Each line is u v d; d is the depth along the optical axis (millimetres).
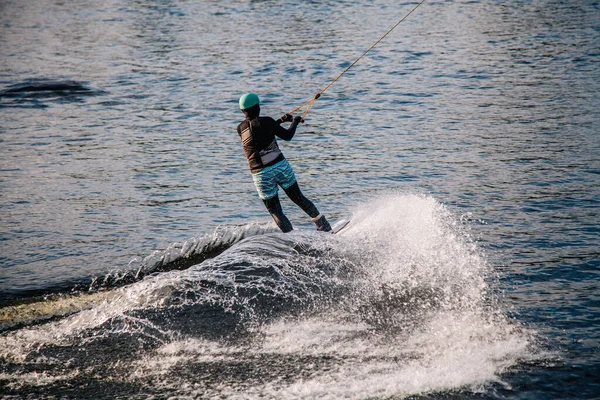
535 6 125125
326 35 105062
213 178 43656
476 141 49344
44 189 42281
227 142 52906
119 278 28531
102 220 36344
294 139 52781
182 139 54281
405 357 19953
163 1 163375
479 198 36750
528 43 90250
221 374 19484
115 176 44750
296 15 129000
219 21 126688
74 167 47156
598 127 51125
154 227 35094
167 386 19062
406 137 51656
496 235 30656
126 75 82812
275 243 27734
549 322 21875
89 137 55688
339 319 22516
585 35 93562
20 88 76812
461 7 128875
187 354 20812
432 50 89062
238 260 26547
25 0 179000
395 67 80000
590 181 38719
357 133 53719
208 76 80188
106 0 172250
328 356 20219
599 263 26891
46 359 21016
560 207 34531
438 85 69938
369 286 24781
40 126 59906
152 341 21734
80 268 29812
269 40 103062
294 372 19375
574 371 18828
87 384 19406
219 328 22281
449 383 18469
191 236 33656
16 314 24609
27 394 19000
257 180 27750
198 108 65250
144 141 53969
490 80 70875
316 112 61562
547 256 27844
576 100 60344
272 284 24781
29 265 30344
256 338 21500
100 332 22594
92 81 80125
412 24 112250
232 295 24219
